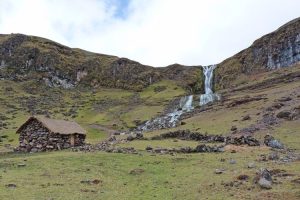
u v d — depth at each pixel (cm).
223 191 2902
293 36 19738
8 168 4081
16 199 2798
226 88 19888
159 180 3469
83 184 3319
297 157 4106
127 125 13962
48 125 6378
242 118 8731
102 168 3997
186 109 14612
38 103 19350
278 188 2820
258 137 6650
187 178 3462
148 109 16475
